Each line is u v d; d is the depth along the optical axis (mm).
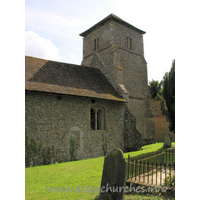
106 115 14727
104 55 18719
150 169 7945
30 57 14523
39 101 11562
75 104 13078
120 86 16500
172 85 14742
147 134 19719
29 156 10688
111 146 14594
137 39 20797
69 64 16547
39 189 6195
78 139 12852
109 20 18656
